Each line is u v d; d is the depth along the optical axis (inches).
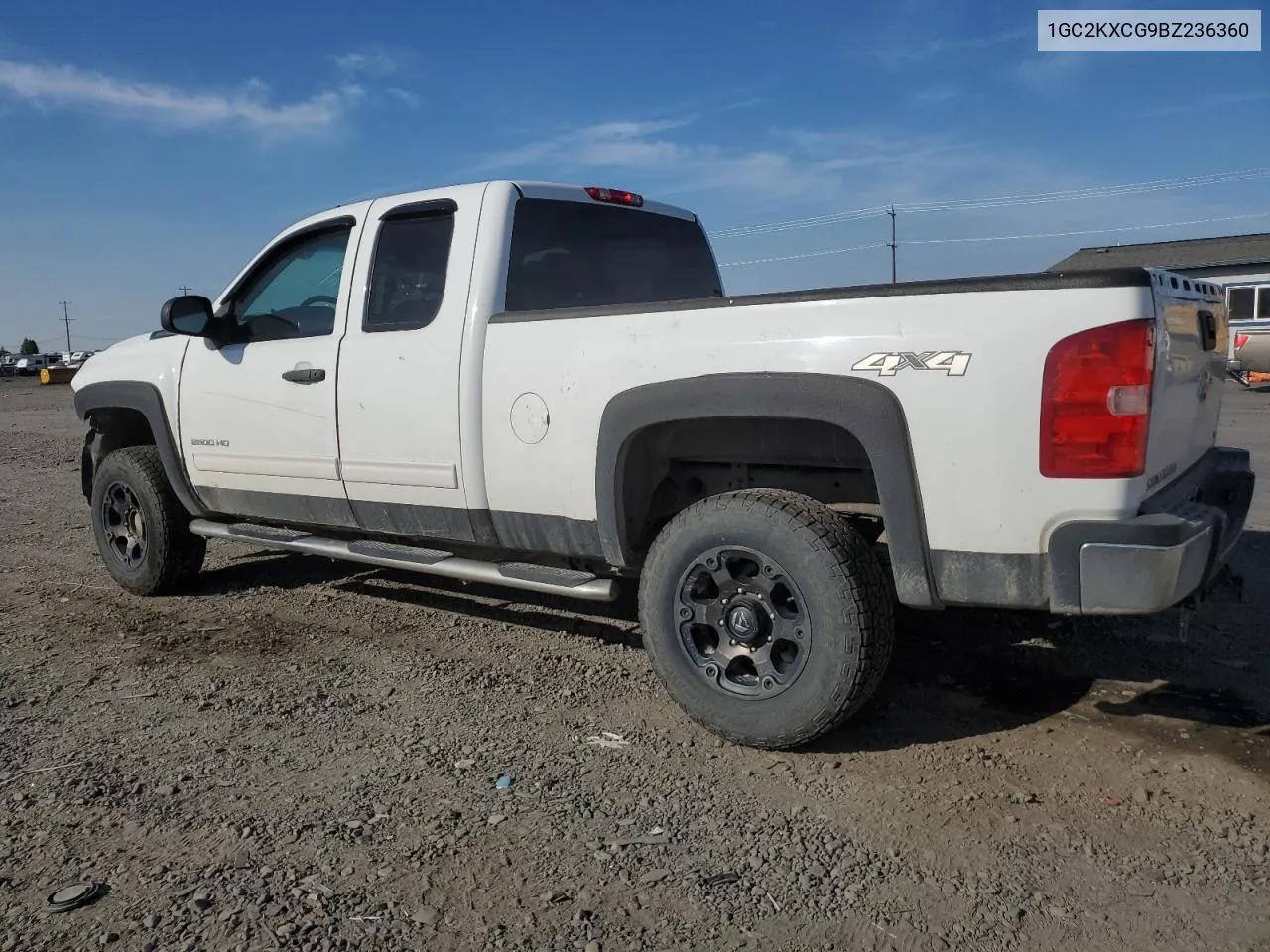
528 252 175.3
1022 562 121.4
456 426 166.7
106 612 216.5
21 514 354.6
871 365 126.0
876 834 116.6
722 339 137.2
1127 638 182.2
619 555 151.9
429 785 130.5
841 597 128.7
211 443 207.5
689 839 116.0
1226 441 471.5
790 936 97.7
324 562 260.1
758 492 138.5
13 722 154.3
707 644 145.0
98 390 231.1
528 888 106.4
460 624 203.3
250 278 206.4
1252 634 183.6
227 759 139.6
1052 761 134.1
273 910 102.4
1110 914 100.2
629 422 144.7
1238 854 110.5
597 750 141.1
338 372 182.5
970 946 95.7
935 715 150.4
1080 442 116.1
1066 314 116.2
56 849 115.3
